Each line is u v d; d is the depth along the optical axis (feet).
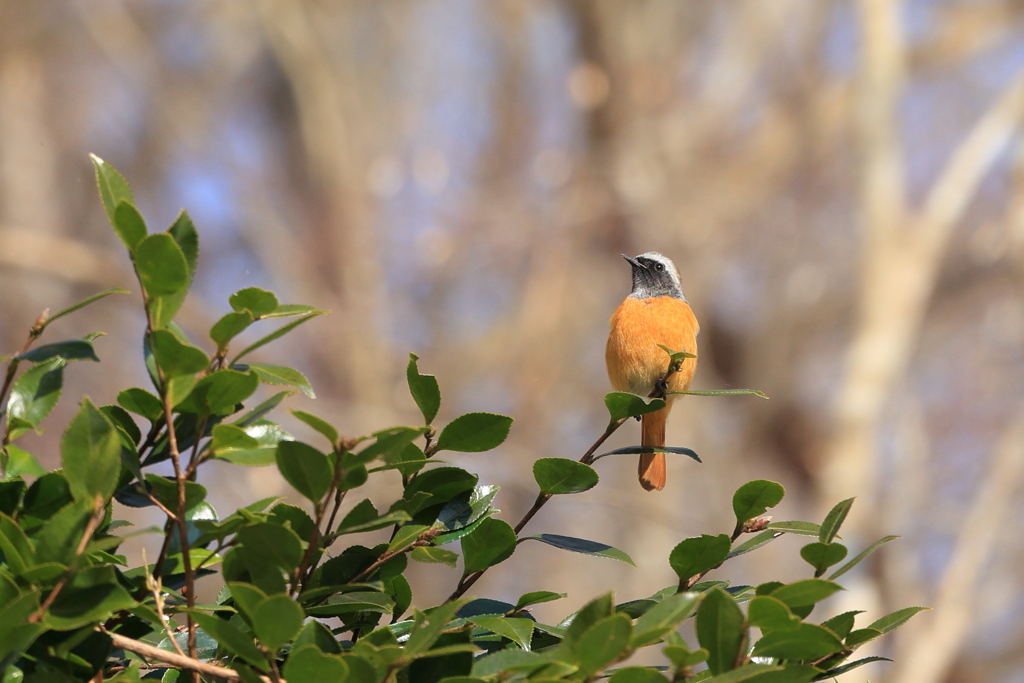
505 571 54.08
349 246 64.39
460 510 9.21
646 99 63.10
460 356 59.77
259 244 66.08
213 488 47.98
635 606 9.00
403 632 8.82
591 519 56.39
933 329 61.05
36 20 62.13
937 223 53.98
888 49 54.24
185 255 7.70
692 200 61.11
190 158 67.67
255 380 7.77
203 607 7.70
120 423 8.50
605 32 63.77
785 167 62.69
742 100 64.85
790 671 7.13
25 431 8.50
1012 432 51.78
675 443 57.93
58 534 6.88
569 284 59.88
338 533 7.54
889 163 54.24
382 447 7.22
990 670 54.08
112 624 8.20
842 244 60.90
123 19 65.51
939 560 56.13
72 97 64.49
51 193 62.39
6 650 6.40
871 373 53.16
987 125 54.85
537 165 62.49
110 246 63.87
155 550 35.45
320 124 69.62
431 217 62.80
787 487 56.80
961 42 61.62
